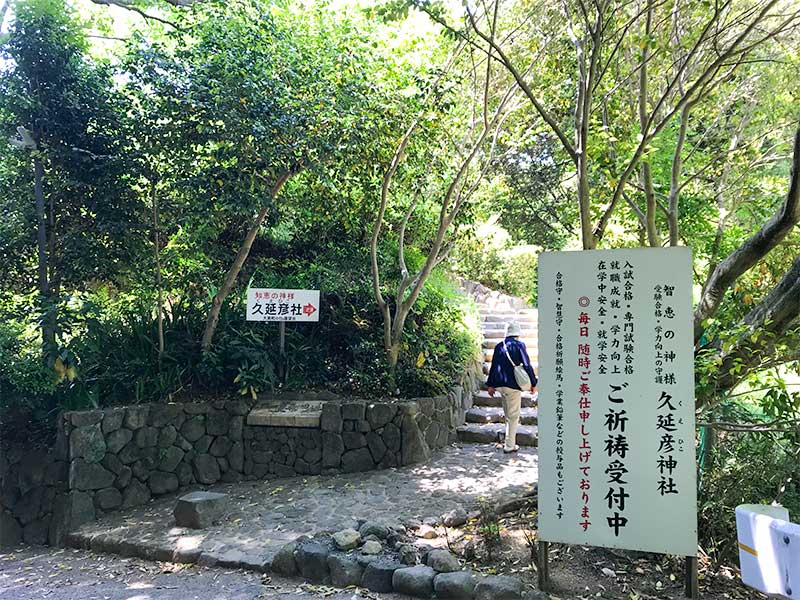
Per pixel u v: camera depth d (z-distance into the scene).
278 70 5.95
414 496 5.16
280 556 3.97
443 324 7.94
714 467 3.91
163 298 6.81
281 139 5.73
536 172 8.80
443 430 6.72
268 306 6.52
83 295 6.36
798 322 3.96
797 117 6.28
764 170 6.70
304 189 7.03
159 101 5.76
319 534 4.26
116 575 4.21
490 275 12.81
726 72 5.58
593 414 3.42
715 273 4.15
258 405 6.30
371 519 4.67
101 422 5.40
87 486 5.24
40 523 5.23
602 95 5.36
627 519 3.34
